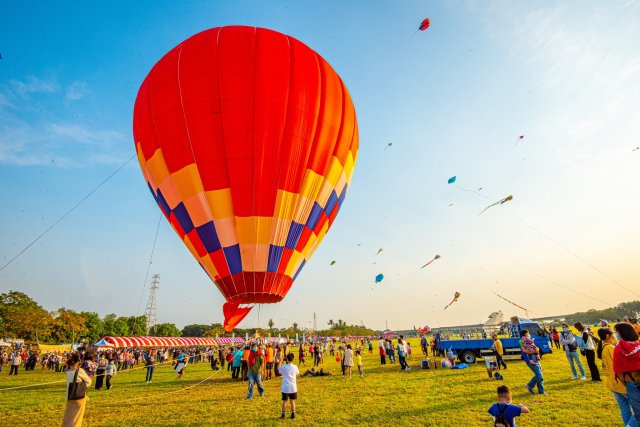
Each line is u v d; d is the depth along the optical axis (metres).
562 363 15.41
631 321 15.67
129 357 29.66
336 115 15.70
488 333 27.42
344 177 16.66
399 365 19.27
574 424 6.86
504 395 4.99
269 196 13.90
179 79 14.02
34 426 9.19
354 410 9.05
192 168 13.78
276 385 14.13
